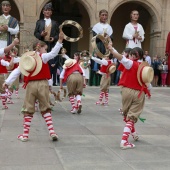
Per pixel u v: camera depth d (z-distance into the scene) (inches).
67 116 279.6
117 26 914.1
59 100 311.4
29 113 190.1
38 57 188.9
